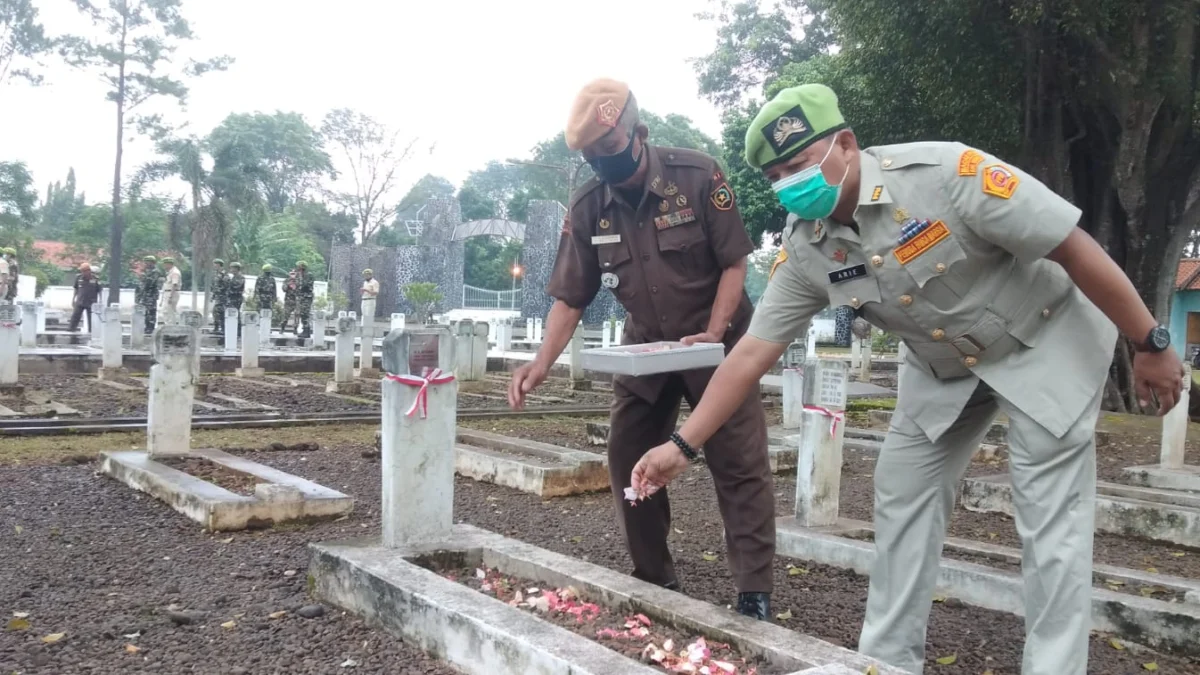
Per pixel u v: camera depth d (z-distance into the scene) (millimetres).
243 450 7746
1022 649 3486
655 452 2678
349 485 6371
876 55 15148
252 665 2979
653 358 2863
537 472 6355
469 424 10031
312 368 17297
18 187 44281
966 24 13008
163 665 2986
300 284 27312
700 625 2857
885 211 2482
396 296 46156
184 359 6516
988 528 5715
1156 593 4023
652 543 3693
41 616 3496
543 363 3527
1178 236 14359
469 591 3105
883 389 16953
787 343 2736
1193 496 6027
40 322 22188
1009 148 14648
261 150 62469
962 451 2836
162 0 40094
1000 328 2504
